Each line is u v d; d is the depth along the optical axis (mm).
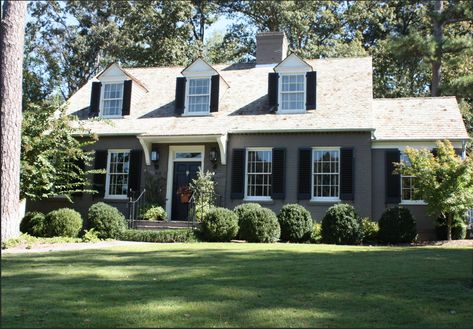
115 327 4277
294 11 30969
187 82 19391
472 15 24062
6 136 12008
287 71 18547
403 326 4430
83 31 34875
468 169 14250
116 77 20062
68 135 15883
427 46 23672
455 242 14664
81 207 18766
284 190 17141
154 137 17500
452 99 19234
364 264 8430
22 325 4305
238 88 20188
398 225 14664
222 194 17578
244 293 5750
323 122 17281
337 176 17094
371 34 34062
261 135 17656
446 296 5727
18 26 12211
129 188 18391
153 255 9945
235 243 13844
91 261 8828
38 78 32375
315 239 15258
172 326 4309
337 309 5016
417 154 15047
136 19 31469
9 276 6988
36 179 15070
